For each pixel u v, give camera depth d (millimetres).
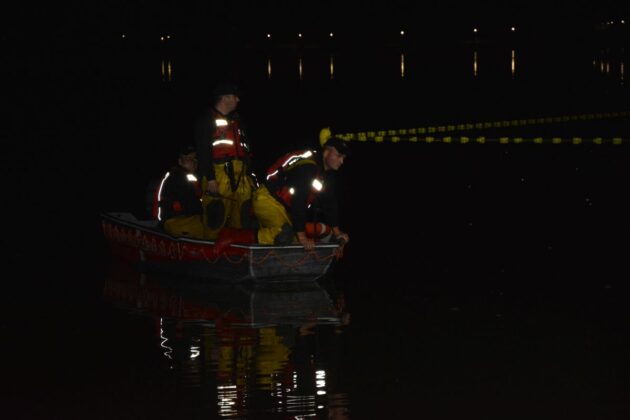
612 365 11484
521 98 52719
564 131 38281
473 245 18672
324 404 10250
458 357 11789
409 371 11234
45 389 10766
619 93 54062
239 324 13305
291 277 15992
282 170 16109
